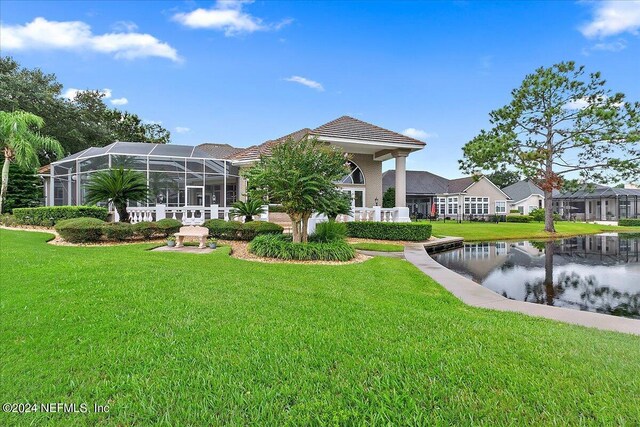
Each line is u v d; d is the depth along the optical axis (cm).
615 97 2064
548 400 253
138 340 360
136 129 4225
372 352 336
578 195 4547
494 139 2259
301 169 964
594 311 619
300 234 1092
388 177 4319
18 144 1934
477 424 226
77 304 474
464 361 317
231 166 2236
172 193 1992
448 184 4612
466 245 1742
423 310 497
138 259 831
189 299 510
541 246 1705
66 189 2242
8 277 618
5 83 2694
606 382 281
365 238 1562
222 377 285
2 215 1839
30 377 286
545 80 2144
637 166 2091
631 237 2233
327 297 547
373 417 232
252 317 436
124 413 239
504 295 740
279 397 258
